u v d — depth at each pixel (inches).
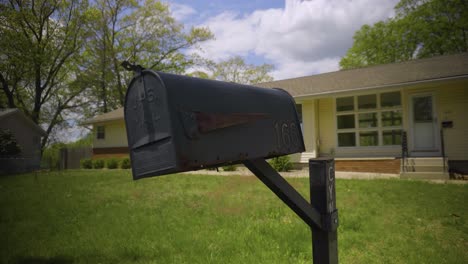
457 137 409.1
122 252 144.7
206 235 167.3
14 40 941.8
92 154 893.8
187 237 163.6
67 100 1184.8
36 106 1069.8
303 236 161.0
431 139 428.1
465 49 1050.1
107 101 1229.7
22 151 837.8
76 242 163.3
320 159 63.7
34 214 234.4
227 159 50.7
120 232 178.2
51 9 1034.1
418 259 130.8
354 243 151.2
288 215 205.5
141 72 50.9
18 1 983.0
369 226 178.1
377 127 467.5
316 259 62.8
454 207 217.0
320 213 61.7
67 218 219.0
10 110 821.9
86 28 1096.2
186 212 225.0
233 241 155.3
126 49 1237.7
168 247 149.4
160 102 47.0
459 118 409.1
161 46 1277.1
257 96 62.7
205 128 47.9
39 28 1031.6
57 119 1178.0
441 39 1067.3
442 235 162.4
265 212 214.4
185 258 135.0
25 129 858.8
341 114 496.7
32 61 975.0
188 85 50.1
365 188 295.9
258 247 145.5
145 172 49.3
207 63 1363.2
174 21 1264.8
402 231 168.9
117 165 766.5
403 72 478.9
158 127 47.0
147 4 1205.1
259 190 302.0
